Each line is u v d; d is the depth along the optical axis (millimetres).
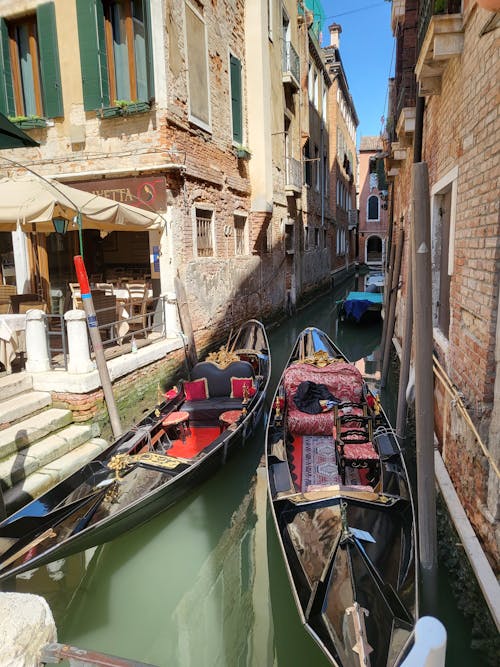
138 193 7594
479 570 3002
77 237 9859
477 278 3479
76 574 3994
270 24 12172
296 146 15945
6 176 8188
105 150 7676
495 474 3047
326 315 17406
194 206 8469
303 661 3191
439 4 4039
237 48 10445
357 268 34562
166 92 7262
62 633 3459
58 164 7934
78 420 5457
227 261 10086
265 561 4250
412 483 5090
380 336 14312
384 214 36094
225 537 4594
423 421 3219
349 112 30609
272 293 13578
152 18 7133
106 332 7820
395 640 2506
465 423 3744
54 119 7848
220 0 9438
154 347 7086
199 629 3516
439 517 4055
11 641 1413
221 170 9609
